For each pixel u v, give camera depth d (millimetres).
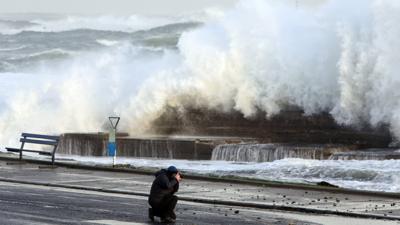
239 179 36906
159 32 173500
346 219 27078
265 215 27906
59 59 151000
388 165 40312
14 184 36562
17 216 26844
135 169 41281
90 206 29531
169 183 25844
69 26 187375
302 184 35062
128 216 27109
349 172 38375
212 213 28234
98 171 41469
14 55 161000
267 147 47344
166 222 25828
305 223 26125
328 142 51344
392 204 30062
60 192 33750
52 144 44469
